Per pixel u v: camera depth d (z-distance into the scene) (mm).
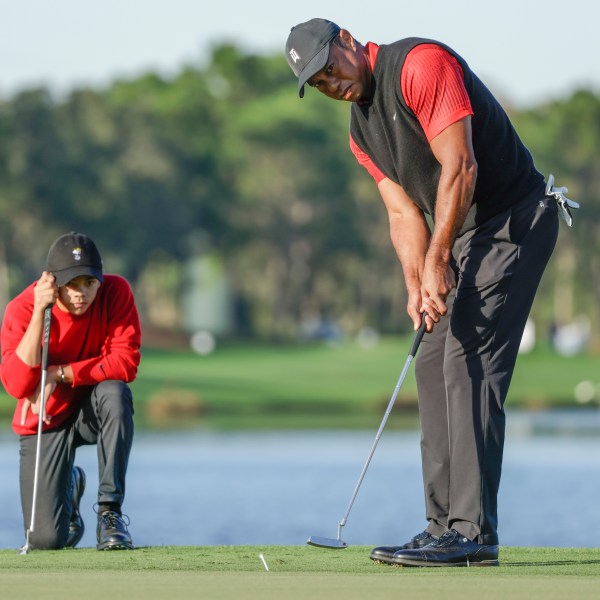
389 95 13414
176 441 63562
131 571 11648
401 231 14547
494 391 13414
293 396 101875
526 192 13680
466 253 13609
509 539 28281
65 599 8945
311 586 9898
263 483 43562
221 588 9688
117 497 16156
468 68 13328
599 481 43094
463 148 12922
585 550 15156
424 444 13969
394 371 124125
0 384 100625
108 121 190625
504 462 51000
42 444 16516
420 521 33281
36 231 182500
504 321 13492
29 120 180625
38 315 16031
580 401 102250
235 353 146500
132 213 186625
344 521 13797
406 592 9492
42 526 16500
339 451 57375
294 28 13633
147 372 115500
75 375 16188
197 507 36031
